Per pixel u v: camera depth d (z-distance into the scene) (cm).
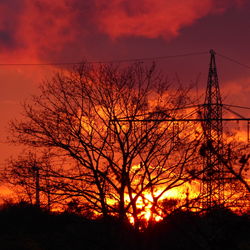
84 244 9538
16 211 12838
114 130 10250
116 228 8550
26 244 11331
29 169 9731
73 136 10244
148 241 5650
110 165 9394
